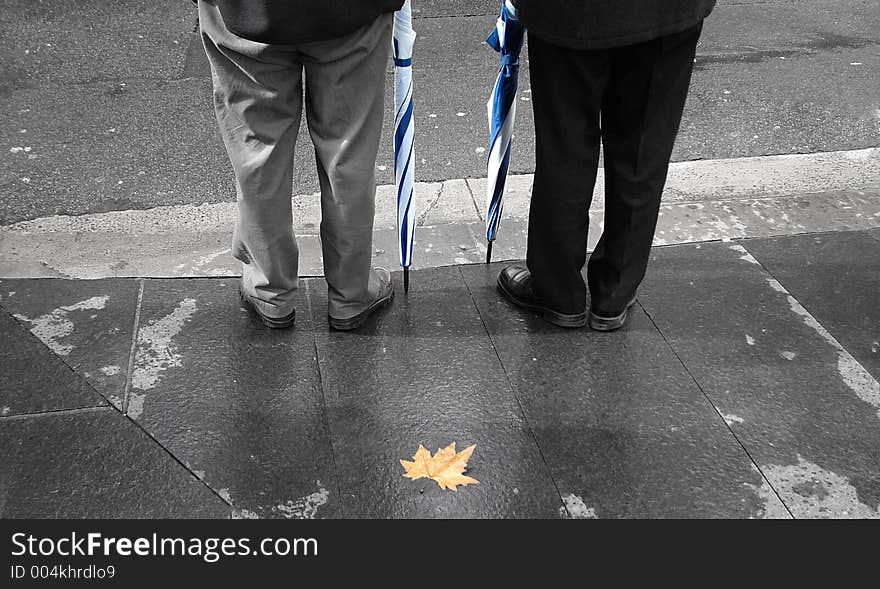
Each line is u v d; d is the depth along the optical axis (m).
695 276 3.31
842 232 3.57
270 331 3.00
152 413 2.64
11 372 2.77
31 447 2.51
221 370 2.82
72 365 2.81
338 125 2.55
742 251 3.46
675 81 2.53
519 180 4.00
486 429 2.62
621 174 2.71
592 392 2.77
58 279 3.22
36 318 3.01
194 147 4.29
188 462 2.48
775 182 3.98
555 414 2.68
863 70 5.20
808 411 2.70
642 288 3.25
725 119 4.61
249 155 2.59
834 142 4.38
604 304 2.97
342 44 2.38
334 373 2.83
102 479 2.42
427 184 3.94
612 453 2.54
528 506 2.38
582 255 2.91
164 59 5.21
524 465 2.50
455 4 6.16
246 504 2.37
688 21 2.40
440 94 4.86
